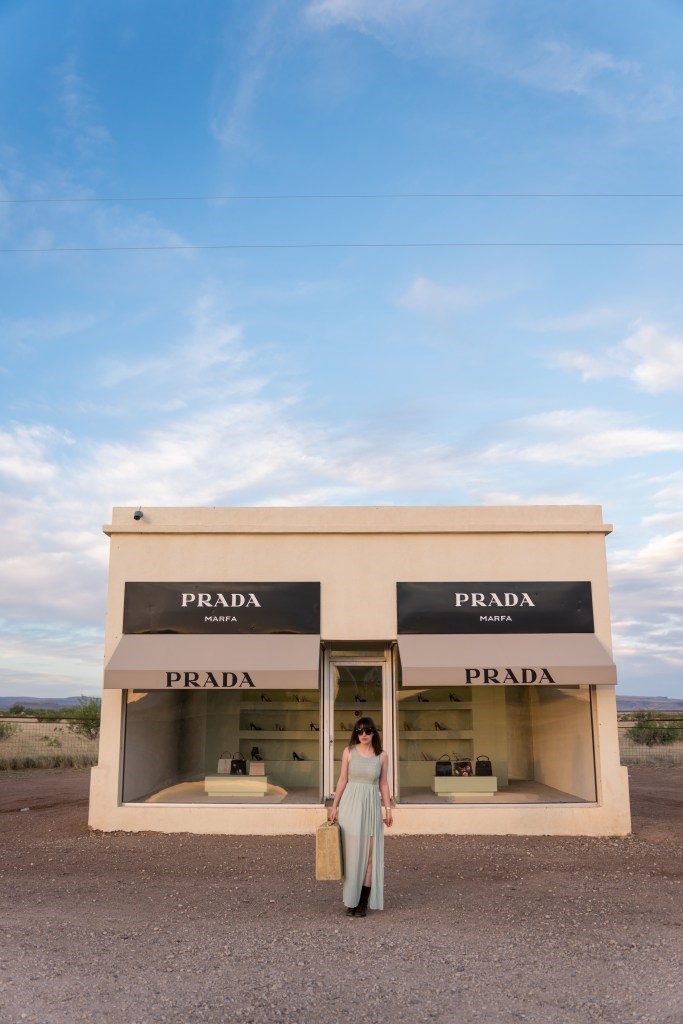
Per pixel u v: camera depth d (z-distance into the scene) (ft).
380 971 19.26
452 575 43.52
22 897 27.37
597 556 43.88
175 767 43.24
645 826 44.04
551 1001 17.21
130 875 31.48
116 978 18.62
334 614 43.24
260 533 43.91
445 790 43.24
